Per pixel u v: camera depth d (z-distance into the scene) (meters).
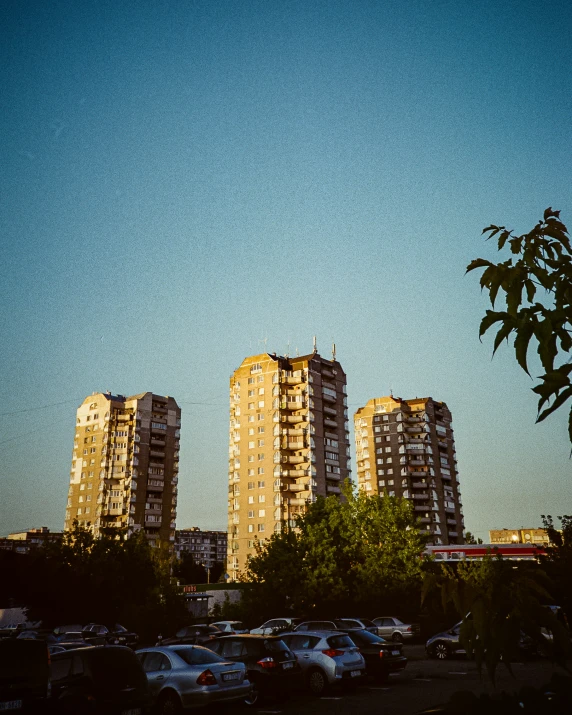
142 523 108.25
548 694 1.99
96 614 41.09
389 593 38.69
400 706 15.01
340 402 107.44
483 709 2.06
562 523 27.19
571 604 2.17
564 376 2.06
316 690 17.69
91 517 108.62
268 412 100.88
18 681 11.72
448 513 117.50
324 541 40.78
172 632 39.06
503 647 2.04
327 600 38.22
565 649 1.99
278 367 102.75
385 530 41.34
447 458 122.69
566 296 2.56
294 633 19.05
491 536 117.94
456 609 2.21
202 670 13.76
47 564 40.66
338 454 102.56
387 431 121.19
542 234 2.82
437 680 19.47
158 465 114.06
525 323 2.30
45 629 39.44
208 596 59.91
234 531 97.38
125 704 11.59
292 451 99.44
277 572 39.97
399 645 20.75
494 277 2.65
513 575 2.21
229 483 101.00
